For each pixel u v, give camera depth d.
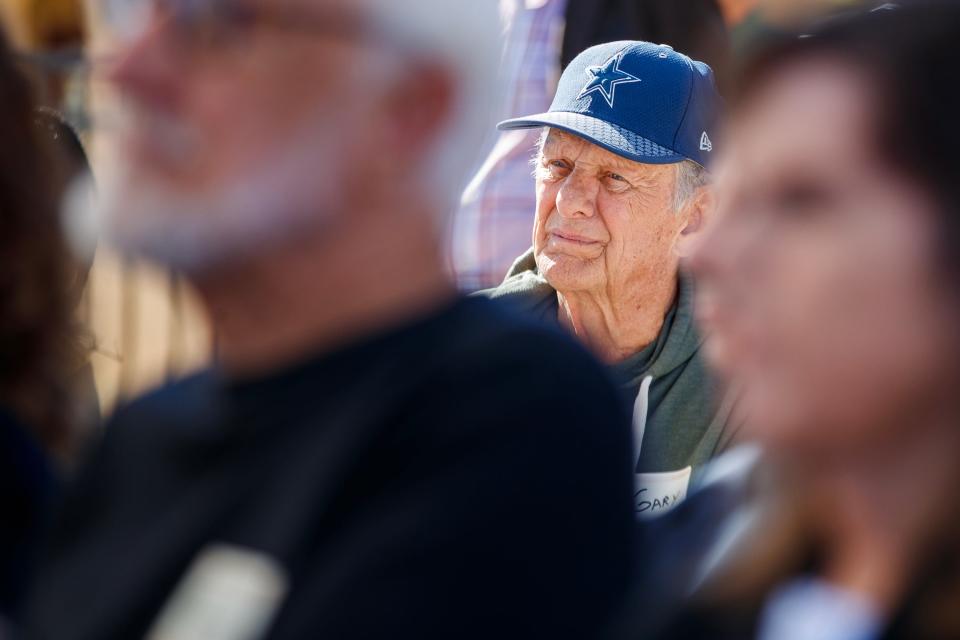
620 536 4.26
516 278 8.94
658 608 3.67
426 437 4.10
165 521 4.39
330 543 4.04
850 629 3.04
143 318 10.08
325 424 4.21
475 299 4.58
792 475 3.19
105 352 9.94
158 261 4.24
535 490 4.05
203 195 4.15
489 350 4.27
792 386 2.92
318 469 4.12
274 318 4.36
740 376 3.03
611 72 8.38
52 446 6.58
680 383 7.96
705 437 7.82
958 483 2.91
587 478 4.18
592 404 4.32
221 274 4.27
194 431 4.48
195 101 4.16
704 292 3.10
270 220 4.13
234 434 4.35
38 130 6.73
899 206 2.83
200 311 4.98
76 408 6.80
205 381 4.86
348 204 4.21
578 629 4.04
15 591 5.80
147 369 9.76
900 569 3.02
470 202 10.66
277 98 4.14
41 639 4.71
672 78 8.30
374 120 4.21
